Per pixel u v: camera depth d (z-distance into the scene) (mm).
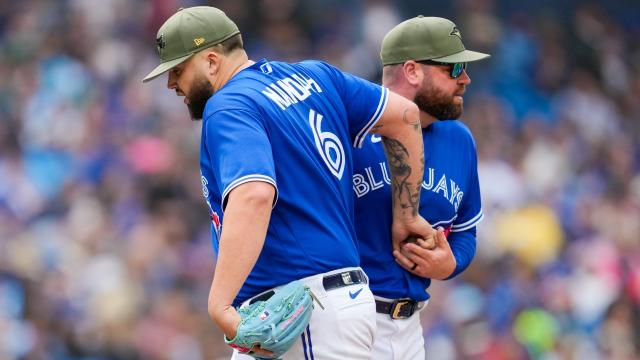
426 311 38969
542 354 38938
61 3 58656
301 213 14242
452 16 63812
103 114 51000
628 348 40938
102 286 40062
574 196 53312
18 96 51562
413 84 16875
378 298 16672
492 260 44594
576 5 66938
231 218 13281
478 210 18078
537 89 62219
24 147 49406
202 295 41312
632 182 56125
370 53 59594
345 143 15023
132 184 46656
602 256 47031
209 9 14945
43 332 37438
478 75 61344
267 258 14250
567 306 41938
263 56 58688
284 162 14227
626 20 68562
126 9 58875
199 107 14992
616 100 64188
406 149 15602
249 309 13672
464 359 38344
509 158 53906
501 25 65000
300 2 62219
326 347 14203
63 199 45500
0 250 40531
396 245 16594
